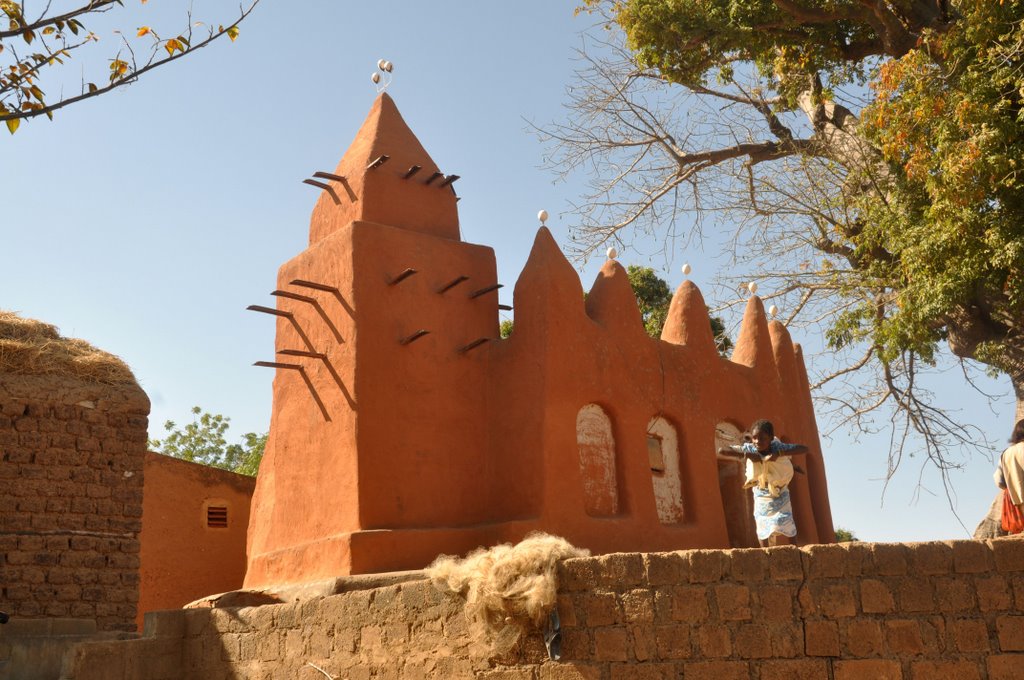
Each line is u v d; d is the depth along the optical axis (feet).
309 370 42.68
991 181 49.88
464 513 41.16
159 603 56.39
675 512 46.16
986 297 59.72
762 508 31.89
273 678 32.89
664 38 70.13
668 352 48.29
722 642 23.00
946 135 51.44
